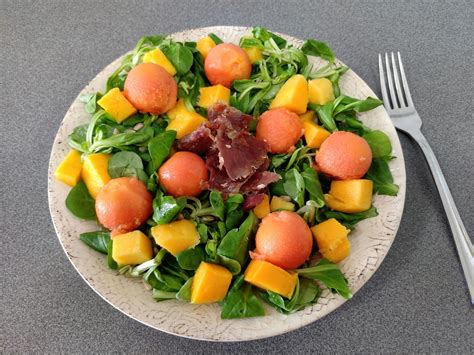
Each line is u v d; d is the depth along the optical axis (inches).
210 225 10.4
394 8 15.6
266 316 9.2
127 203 9.8
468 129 13.2
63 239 9.9
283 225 9.5
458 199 12.2
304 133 11.3
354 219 10.4
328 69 12.3
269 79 12.1
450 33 15.0
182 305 9.3
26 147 13.2
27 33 15.2
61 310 10.9
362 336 10.5
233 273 9.6
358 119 11.6
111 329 10.7
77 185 10.5
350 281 9.6
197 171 10.4
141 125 11.5
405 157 12.8
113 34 15.2
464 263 11.1
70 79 14.3
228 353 10.4
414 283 11.1
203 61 12.5
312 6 15.7
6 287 11.2
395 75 13.9
